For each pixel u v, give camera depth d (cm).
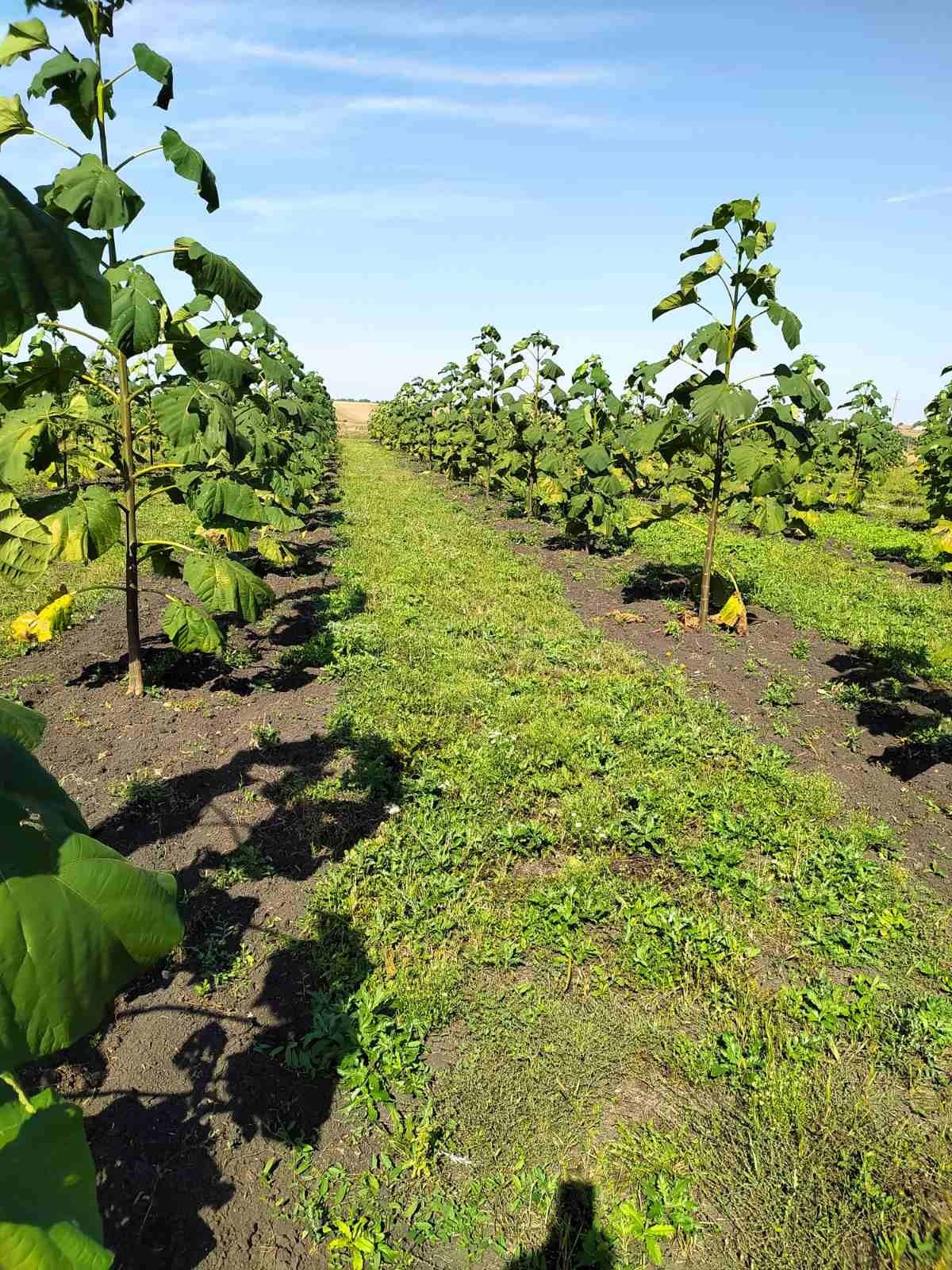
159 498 1648
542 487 1540
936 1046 357
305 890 449
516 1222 283
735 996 385
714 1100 332
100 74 507
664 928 424
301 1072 336
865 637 963
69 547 518
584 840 507
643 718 696
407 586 1133
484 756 605
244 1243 271
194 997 371
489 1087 333
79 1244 112
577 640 912
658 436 905
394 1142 306
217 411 589
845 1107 328
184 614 614
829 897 454
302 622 950
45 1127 126
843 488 2212
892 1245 274
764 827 523
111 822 494
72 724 621
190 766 570
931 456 1820
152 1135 304
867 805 577
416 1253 273
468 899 448
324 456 2683
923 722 715
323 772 573
